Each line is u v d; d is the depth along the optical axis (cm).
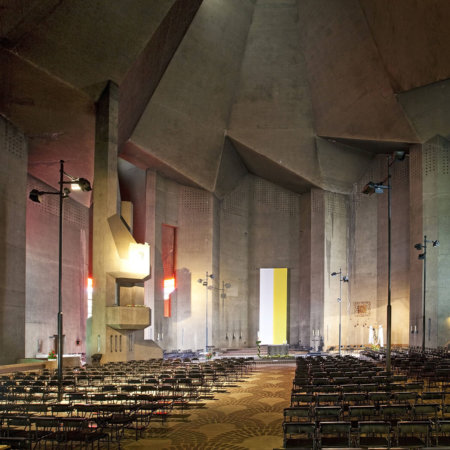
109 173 1836
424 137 2555
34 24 1523
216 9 2442
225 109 2861
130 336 2012
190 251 3147
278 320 3466
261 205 3584
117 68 1780
